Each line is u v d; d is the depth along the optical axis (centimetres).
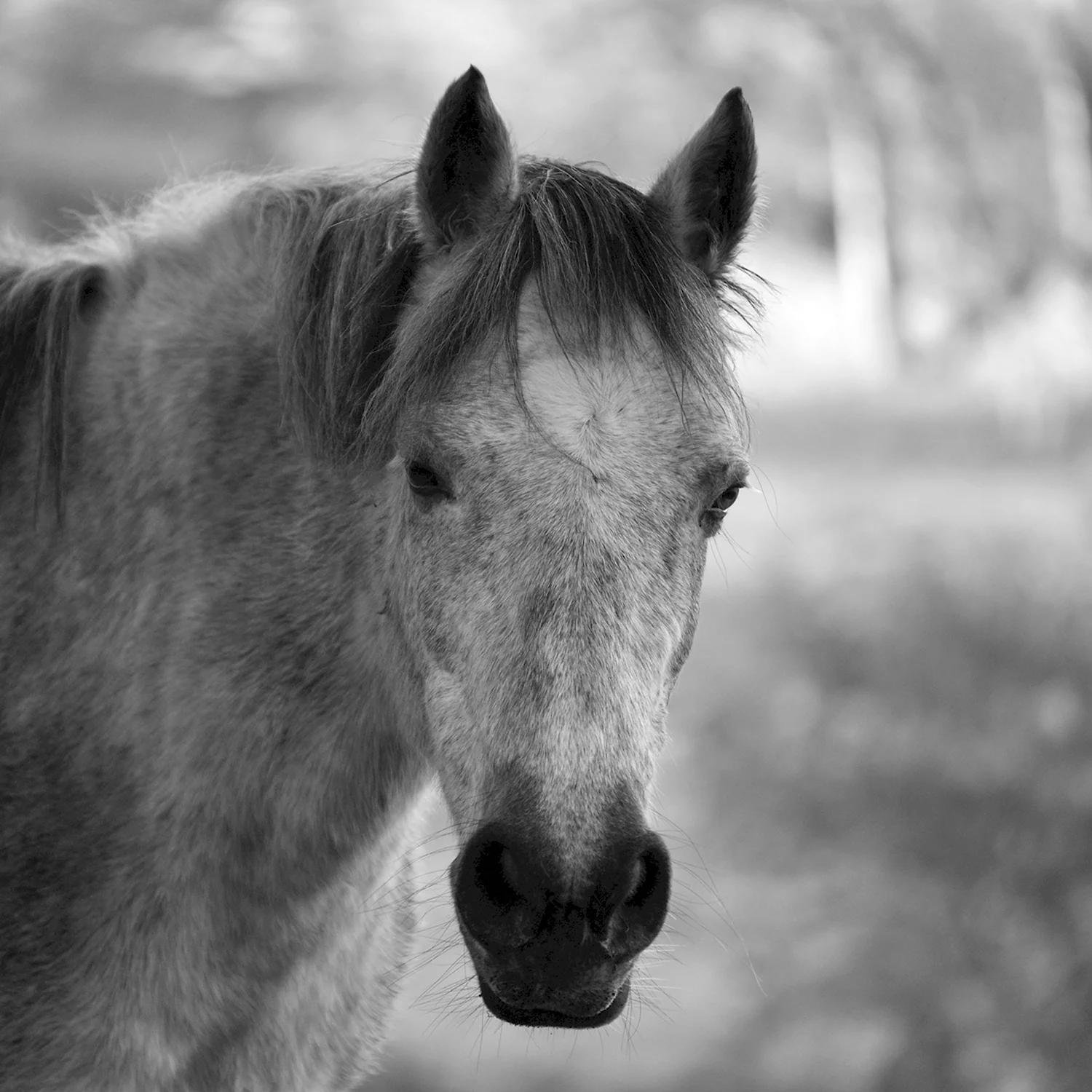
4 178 3984
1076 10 4447
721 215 522
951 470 2925
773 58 4950
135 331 541
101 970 504
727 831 1571
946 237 4700
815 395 3897
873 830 1446
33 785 514
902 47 4691
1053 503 2417
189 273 548
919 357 4372
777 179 5347
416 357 461
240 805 516
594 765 423
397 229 505
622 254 464
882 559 1925
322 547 520
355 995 577
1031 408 3253
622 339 456
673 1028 1322
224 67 4950
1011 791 1359
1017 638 1560
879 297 4722
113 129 4856
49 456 522
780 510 2673
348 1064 586
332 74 4988
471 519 447
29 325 546
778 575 1992
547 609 432
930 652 1605
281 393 511
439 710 460
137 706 514
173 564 521
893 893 1359
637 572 439
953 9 4503
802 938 1375
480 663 441
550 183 479
